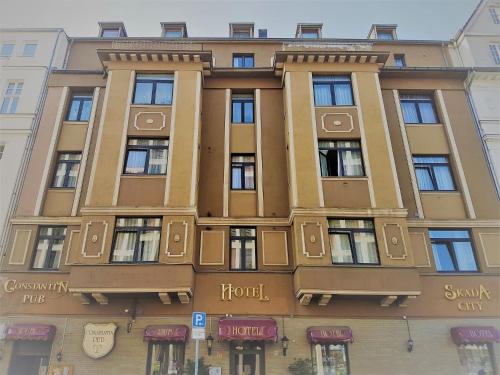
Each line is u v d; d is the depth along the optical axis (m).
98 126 15.75
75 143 15.55
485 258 13.86
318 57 15.62
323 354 12.45
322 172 14.09
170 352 12.46
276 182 14.78
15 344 12.62
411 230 14.14
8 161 15.00
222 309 12.84
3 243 13.77
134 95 15.14
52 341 12.56
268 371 12.15
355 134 14.55
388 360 12.38
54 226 14.24
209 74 16.44
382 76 16.78
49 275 13.38
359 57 15.62
